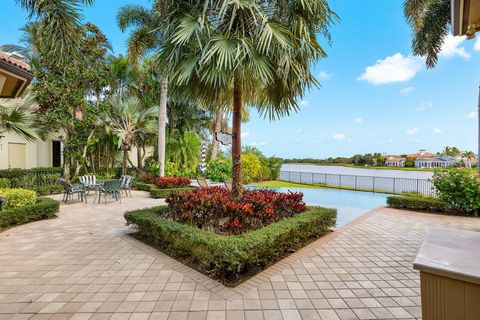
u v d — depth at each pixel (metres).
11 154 10.84
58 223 5.50
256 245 3.02
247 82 4.39
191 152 15.05
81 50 9.81
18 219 5.24
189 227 3.66
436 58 8.62
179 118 16.25
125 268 3.22
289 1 4.12
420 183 11.11
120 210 6.95
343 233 4.88
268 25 3.73
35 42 10.57
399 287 2.81
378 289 2.76
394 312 2.34
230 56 3.54
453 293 1.11
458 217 6.37
